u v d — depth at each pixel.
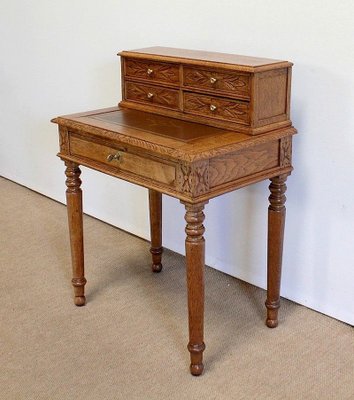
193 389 2.01
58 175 3.57
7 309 2.48
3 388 2.02
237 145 1.90
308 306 2.46
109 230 3.25
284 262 2.50
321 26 2.12
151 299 2.56
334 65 2.12
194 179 1.82
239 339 2.27
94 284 2.68
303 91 2.23
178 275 2.76
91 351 2.21
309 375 2.06
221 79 2.03
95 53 3.05
